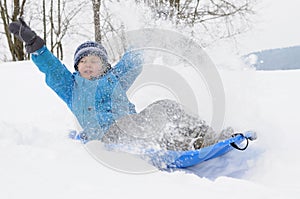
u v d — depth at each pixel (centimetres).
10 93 500
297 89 442
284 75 536
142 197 155
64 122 343
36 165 190
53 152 215
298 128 303
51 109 409
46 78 301
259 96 412
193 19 818
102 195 155
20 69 679
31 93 495
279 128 291
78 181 171
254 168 244
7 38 1445
